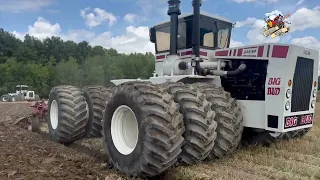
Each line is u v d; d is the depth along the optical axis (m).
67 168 4.23
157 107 3.63
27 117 9.35
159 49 6.15
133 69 60.81
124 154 4.03
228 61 5.06
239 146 5.21
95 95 6.38
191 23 5.39
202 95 4.09
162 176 3.99
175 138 3.58
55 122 6.60
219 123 4.29
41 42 103.19
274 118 4.35
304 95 4.62
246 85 4.76
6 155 4.77
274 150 4.95
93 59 65.25
